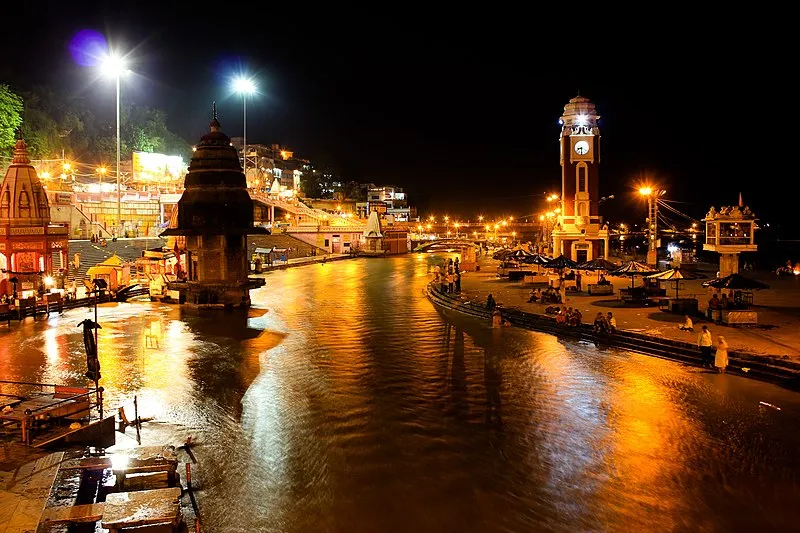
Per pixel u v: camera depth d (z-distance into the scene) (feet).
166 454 43.39
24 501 36.52
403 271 228.84
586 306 114.42
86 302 125.80
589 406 58.80
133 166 268.00
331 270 232.94
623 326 91.20
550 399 61.21
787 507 39.22
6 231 120.67
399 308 127.34
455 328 102.01
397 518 38.27
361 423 54.75
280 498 40.73
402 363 76.59
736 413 55.98
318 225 325.42
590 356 79.05
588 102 192.65
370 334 96.68
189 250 124.77
